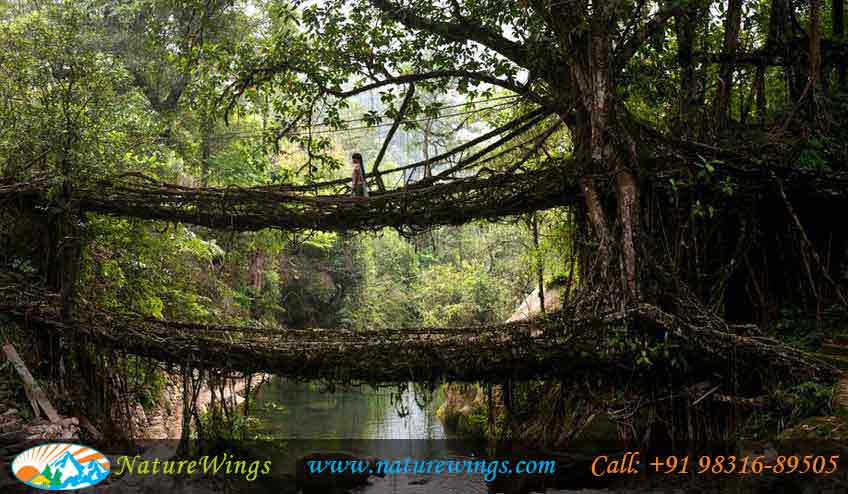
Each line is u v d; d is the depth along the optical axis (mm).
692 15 12148
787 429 7828
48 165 13023
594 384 10000
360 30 14758
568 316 10039
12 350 11500
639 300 9555
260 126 24031
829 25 13867
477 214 11906
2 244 12867
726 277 10742
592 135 10906
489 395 10648
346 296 37219
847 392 8156
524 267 24875
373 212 12336
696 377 9695
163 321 11664
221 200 12750
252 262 28672
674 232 11039
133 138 14914
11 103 12461
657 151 11125
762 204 11281
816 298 10992
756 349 9336
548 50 12578
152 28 17781
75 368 11414
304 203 12570
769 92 14672
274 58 14906
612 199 11117
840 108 11797
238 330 11359
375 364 10102
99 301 13617
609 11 10484
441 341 9992
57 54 12164
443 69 14953
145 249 15312
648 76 12680
